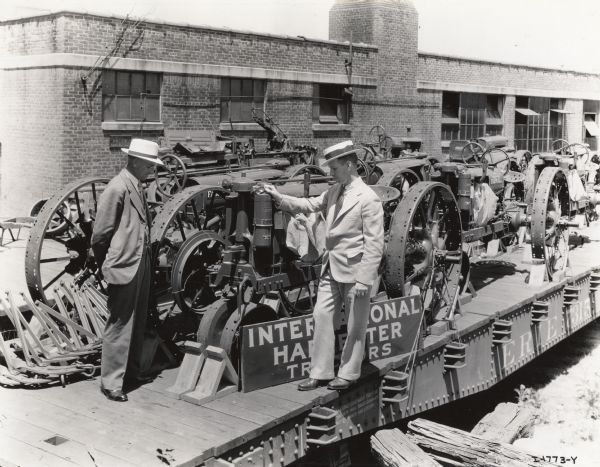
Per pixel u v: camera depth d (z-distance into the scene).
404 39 21.62
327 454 5.12
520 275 9.22
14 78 14.31
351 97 20.11
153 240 5.46
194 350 4.99
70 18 13.34
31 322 5.85
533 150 29.56
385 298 6.81
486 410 8.18
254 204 5.30
